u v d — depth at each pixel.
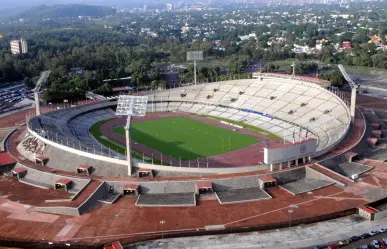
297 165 118.56
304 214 95.19
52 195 111.12
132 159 122.44
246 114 198.25
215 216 96.25
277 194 106.50
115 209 101.62
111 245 84.25
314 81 198.12
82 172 121.00
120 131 183.75
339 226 91.81
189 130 183.12
